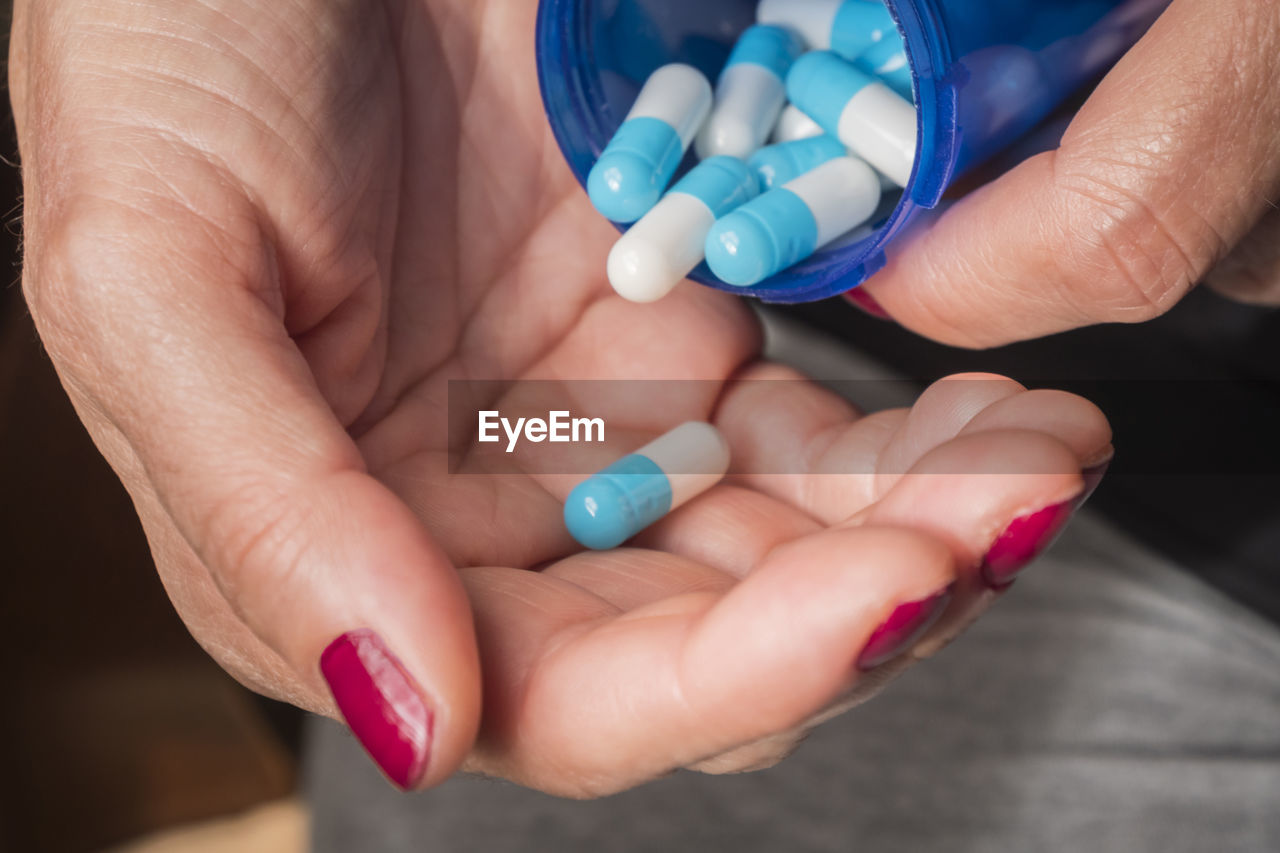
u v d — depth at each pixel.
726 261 0.30
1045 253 0.29
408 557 0.24
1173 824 0.33
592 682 0.24
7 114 0.38
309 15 0.28
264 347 0.25
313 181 0.27
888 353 0.47
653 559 0.28
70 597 0.47
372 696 0.24
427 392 0.30
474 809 0.33
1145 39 0.28
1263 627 0.39
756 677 0.23
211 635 0.28
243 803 0.49
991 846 0.32
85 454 0.46
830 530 0.24
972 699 0.36
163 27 0.27
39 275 0.26
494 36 0.31
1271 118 0.28
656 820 0.33
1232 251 0.32
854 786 0.33
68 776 0.47
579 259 0.33
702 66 0.35
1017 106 0.29
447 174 0.31
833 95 0.31
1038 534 0.23
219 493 0.25
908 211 0.29
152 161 0.26
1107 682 0.36
